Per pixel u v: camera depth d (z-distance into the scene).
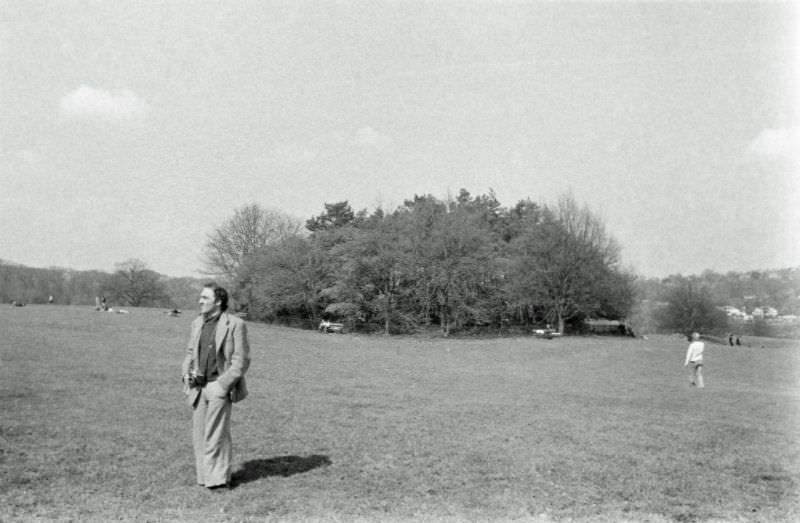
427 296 85.56
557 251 83.25
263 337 57.50
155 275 141.12
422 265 84.38
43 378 19.47
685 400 23.06
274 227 111.44
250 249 108.44
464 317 86.94
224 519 7.90
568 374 35.53
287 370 29.50
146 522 7.72
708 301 102.94
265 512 8.21
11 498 8.34
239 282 97.69
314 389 22.22
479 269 84.44
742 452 12.67
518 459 11.48
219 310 9.62
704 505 9.02
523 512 8.57
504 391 24.47
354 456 11.38
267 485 9.38
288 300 89.06
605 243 86.19
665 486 9.91
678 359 49.56
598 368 40.56
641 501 9.15
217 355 9.32
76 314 59.72
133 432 12.45
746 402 22.66
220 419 9.17
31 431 12.05
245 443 12.26
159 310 88.25
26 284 124.75
